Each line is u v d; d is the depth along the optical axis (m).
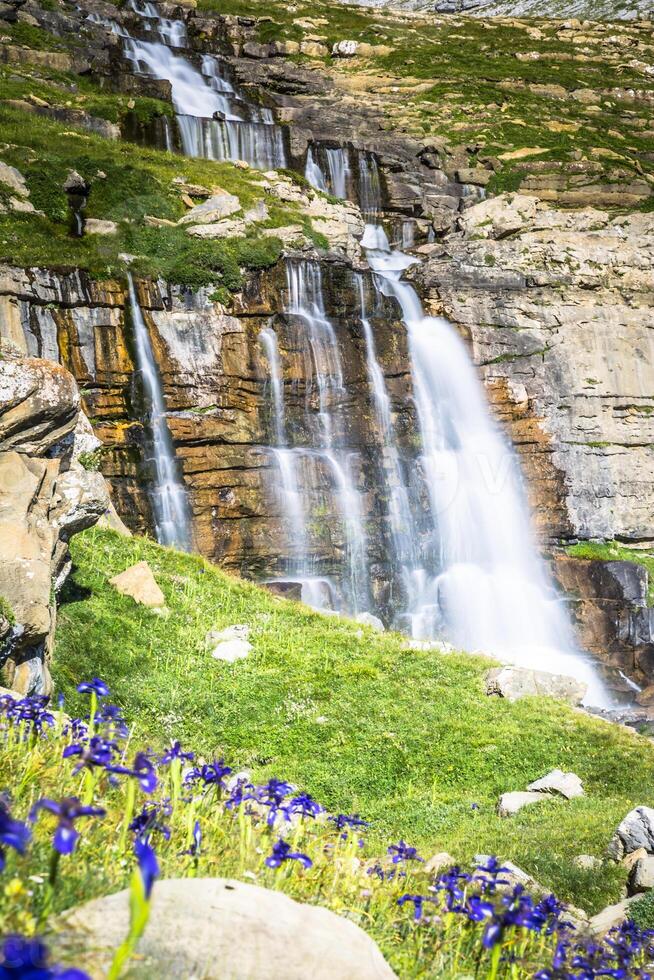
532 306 42.94
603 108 71.81
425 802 15.83
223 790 6.45
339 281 37.91
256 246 36.56
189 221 37.41
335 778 16.55
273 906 3.63
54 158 38.12
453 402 39.59
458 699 20.73
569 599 38.44
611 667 36.28
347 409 35.81
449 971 5.07
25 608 13.30
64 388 15.67
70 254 32.75
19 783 5.54
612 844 12.53
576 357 42.91
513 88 72.31
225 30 71.69
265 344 34.53
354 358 36.56
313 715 18.88
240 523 32.28
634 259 45.88
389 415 37.03
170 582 24.11
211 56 63.81
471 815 15.34
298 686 20.02
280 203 43.16
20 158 37.09
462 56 78.50
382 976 3.54
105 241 34.62
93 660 18.75
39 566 13.77
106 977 3.03
